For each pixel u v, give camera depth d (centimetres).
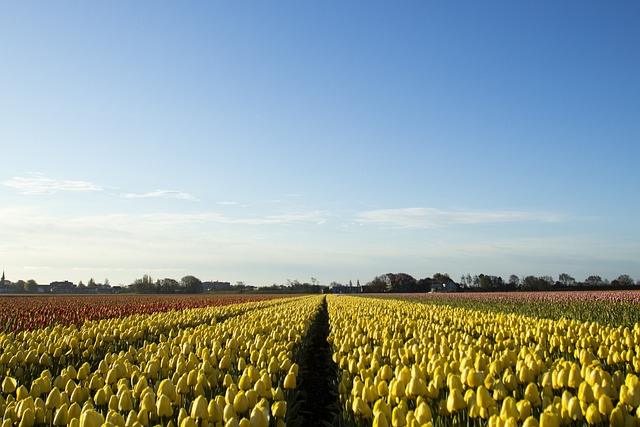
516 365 718
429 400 610
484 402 527
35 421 553
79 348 1085
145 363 827
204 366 755
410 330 1362
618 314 2461
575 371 602
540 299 3997
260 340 1022
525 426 459
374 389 622
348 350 1019
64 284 14150
